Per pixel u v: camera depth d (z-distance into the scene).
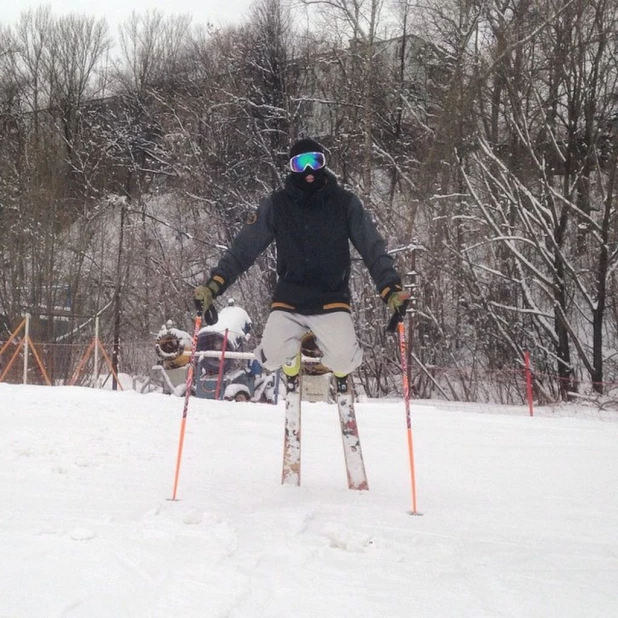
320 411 9.85
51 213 26.16
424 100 27.09
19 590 2.44
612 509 4.51
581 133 22.73
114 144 34.81
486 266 23.42
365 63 24.91
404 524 3.69
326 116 29.50
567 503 4.68
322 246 4.63
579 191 22.42
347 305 4.70
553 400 19.22
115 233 29.45
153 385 19.02
